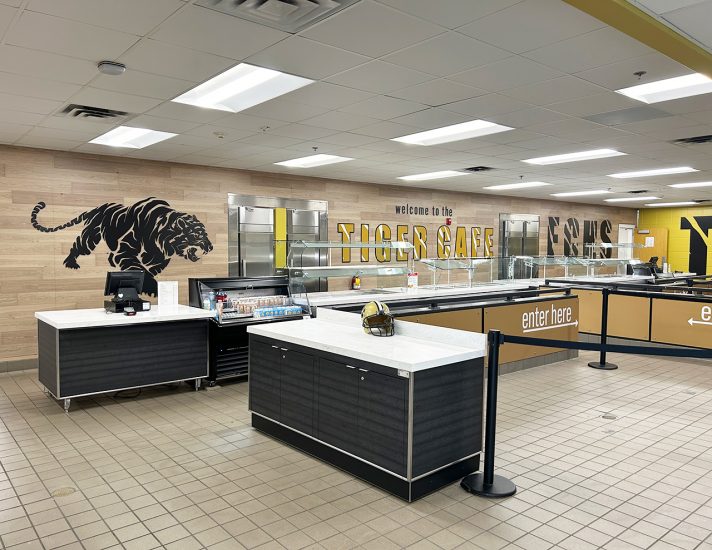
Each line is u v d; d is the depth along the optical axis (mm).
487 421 3426
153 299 8078
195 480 3609
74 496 3367
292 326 4684
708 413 5191
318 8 3006
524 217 14562
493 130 6324
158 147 7070
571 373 6902
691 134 6430
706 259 17328
